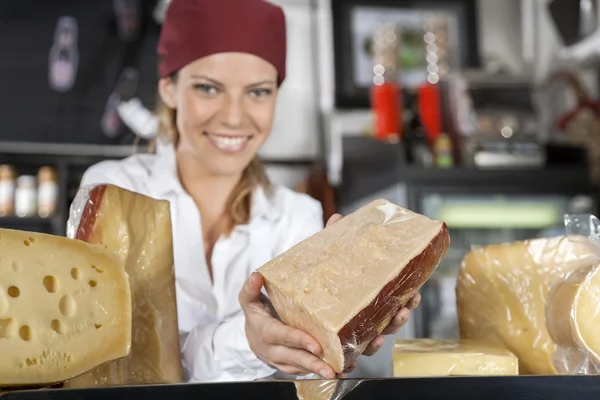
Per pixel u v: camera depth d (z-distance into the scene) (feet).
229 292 4.89
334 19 12.28
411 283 2.49
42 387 2.23
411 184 9.95
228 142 4.69
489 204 10.62
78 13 12.18
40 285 2.27
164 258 3.06
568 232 3.19
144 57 12.28
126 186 4.72
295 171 12.32
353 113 12.37
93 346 2.35
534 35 13.03
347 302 2.37
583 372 2.70
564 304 2.73
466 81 11.00
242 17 4.44
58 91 12.07
